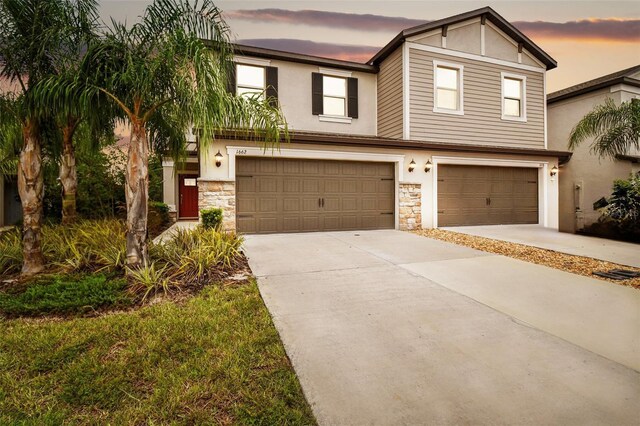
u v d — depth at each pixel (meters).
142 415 1.95
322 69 10.70
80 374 2.31
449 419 1.93
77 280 4.04
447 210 10.02
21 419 1.92
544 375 2.38
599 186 11.05
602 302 3.82
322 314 3.42
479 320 3.31
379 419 1.93
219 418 1.94
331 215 8.88
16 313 3.30
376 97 11.52
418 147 9.26
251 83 9.95
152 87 4.15
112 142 6.93
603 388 2.23
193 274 4.44
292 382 2.26
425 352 2.69
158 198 14.23
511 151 10.20
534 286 4.39
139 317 3.23
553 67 11.92
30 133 4.55
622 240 8.08
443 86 10.66
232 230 7.62
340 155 8.70
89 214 9.87
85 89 3.80
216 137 7.59
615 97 10.75
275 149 8.11
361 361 2.54
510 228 9.95
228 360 2.50
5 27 4.14
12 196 11.65
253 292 3.98
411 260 5.75
